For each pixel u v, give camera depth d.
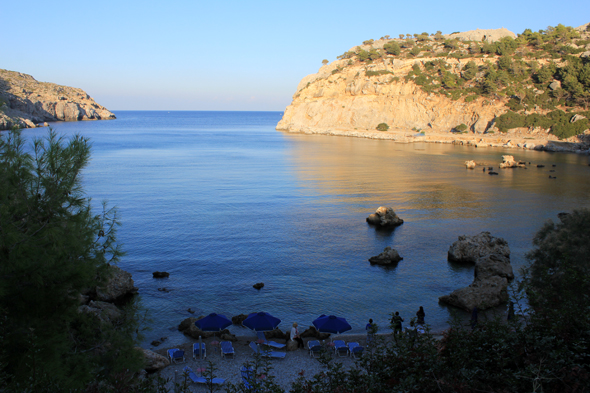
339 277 35.81
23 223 12.12
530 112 170.62
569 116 158.25
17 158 12.30
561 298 15.41
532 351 10.96
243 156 128.75
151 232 48.00
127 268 37.34
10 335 11.08
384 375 11.34
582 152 132.88
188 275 35.97
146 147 155.00
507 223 52.78
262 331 24.53
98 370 12.66
